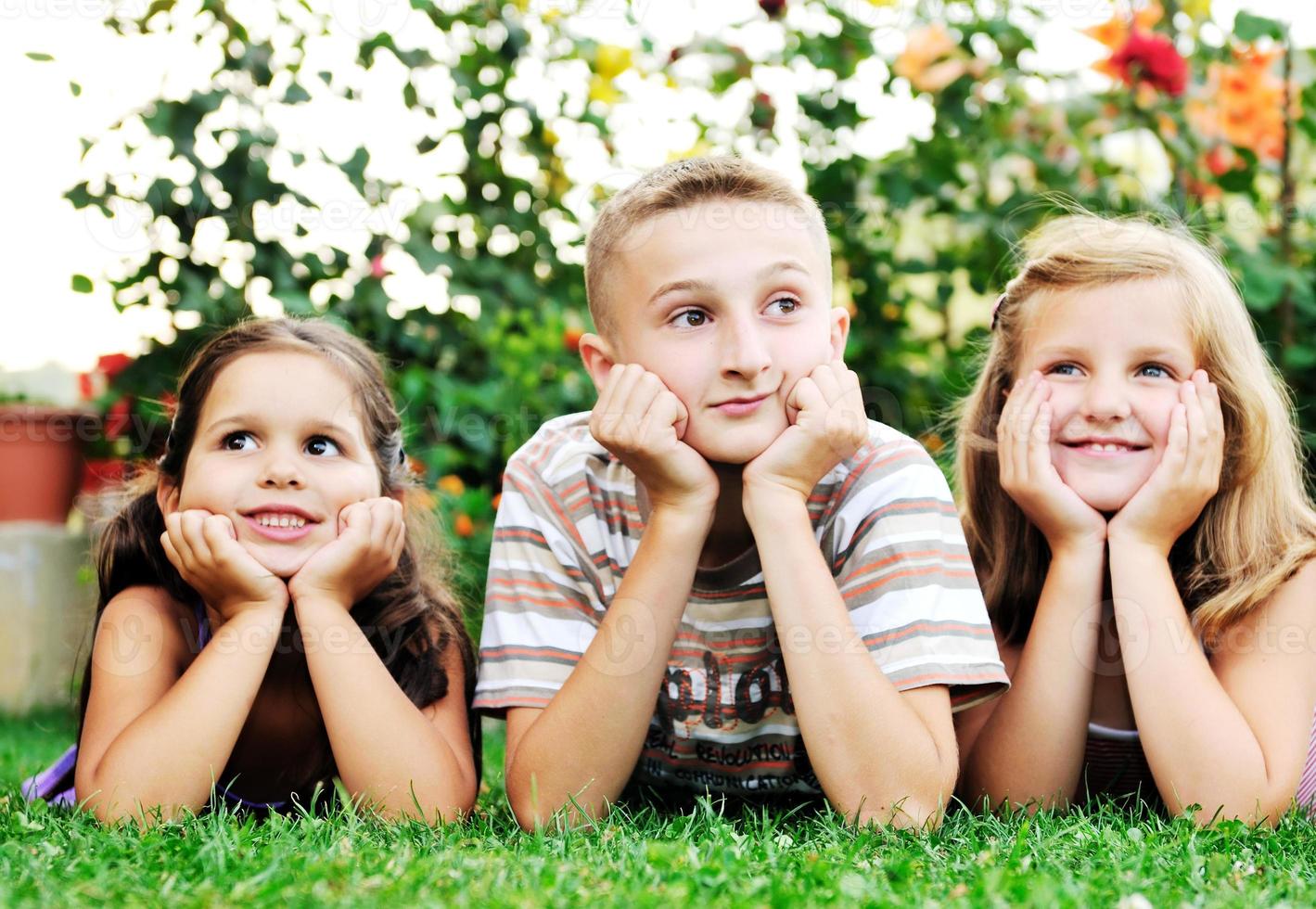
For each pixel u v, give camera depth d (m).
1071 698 2.05
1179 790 1.97
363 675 1.96
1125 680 2.21
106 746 2.00
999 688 1.96
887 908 1.33
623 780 1.87
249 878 1.41
